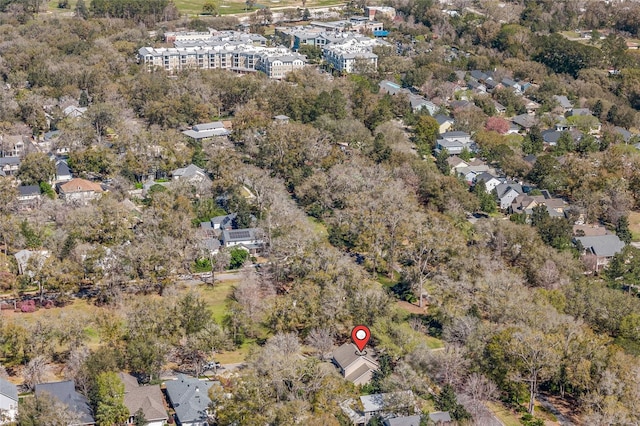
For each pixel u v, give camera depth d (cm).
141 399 18425
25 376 19162
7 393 17912
